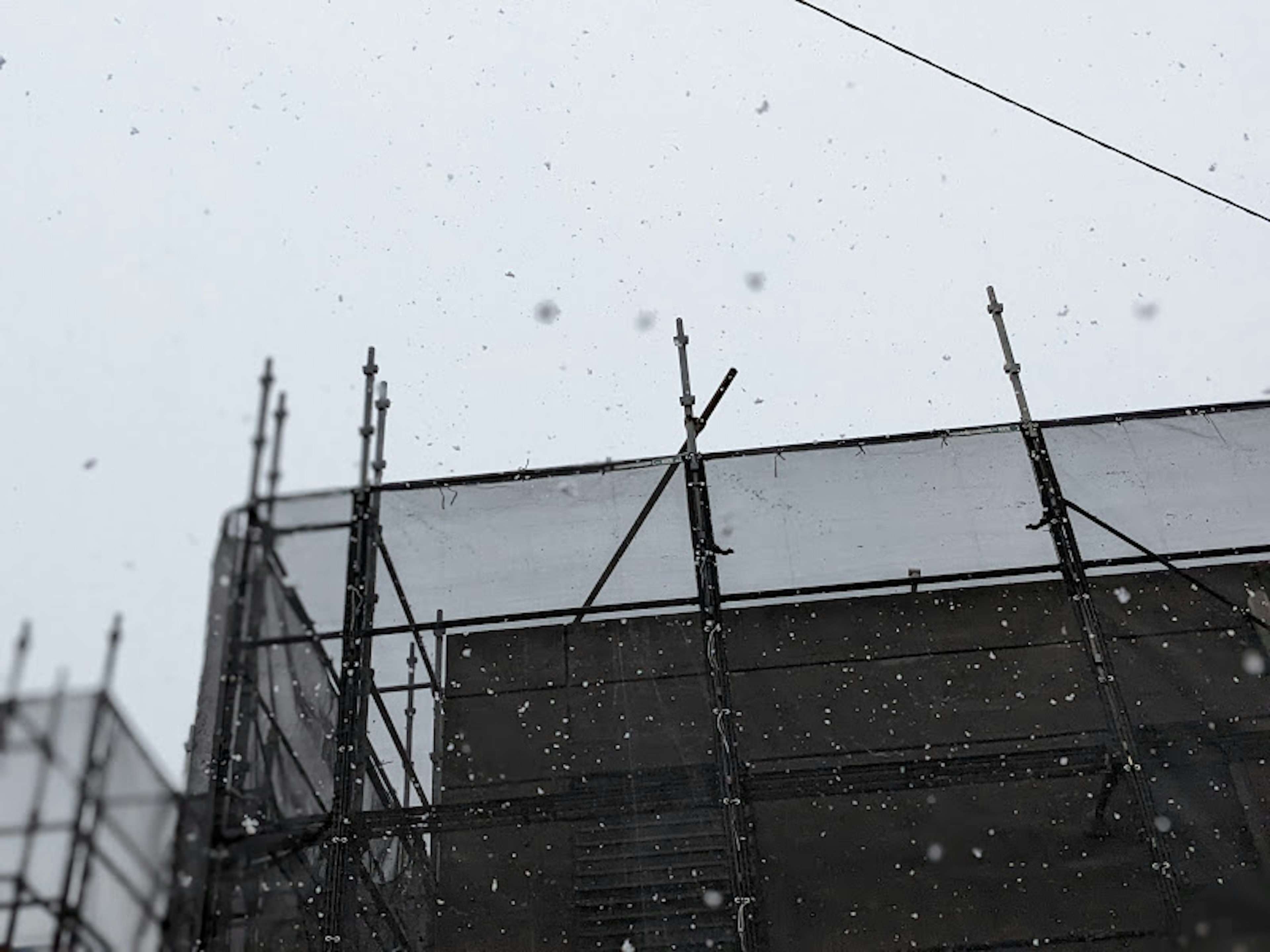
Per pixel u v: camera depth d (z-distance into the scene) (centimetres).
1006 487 972
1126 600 931
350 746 866
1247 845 830
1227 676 917
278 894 823
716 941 842
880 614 971
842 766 872
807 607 977
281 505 927
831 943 836
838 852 865
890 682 938
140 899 716
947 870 854
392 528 979
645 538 968
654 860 873
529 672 976
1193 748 855
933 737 913
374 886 875
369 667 912
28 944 695
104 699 702
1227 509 952
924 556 955
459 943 873
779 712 930
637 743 934
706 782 858
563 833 909
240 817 789
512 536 977
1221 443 977
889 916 842
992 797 877
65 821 678
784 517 965
